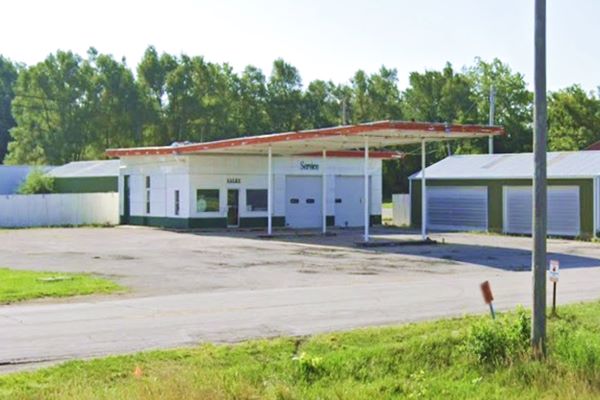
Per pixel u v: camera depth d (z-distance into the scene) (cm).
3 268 2244
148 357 1035
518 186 3759
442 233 3816
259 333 1227
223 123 8000
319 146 3569
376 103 8638
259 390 906
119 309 1471
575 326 1240
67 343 1145
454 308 1478
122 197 4491
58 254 2683
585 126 6669
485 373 996
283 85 8381
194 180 3934
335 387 927
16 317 1377
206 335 1211
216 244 3083
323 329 1261
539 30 1040
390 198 7419
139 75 8019
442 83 8406
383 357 1041
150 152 4159
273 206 4125
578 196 3494
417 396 895
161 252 2744
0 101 9606
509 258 2555
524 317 1115
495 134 2998
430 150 7288
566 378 950
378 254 2684
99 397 832
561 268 2266
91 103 7831
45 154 7775
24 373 952
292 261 2441
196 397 847
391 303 1544
